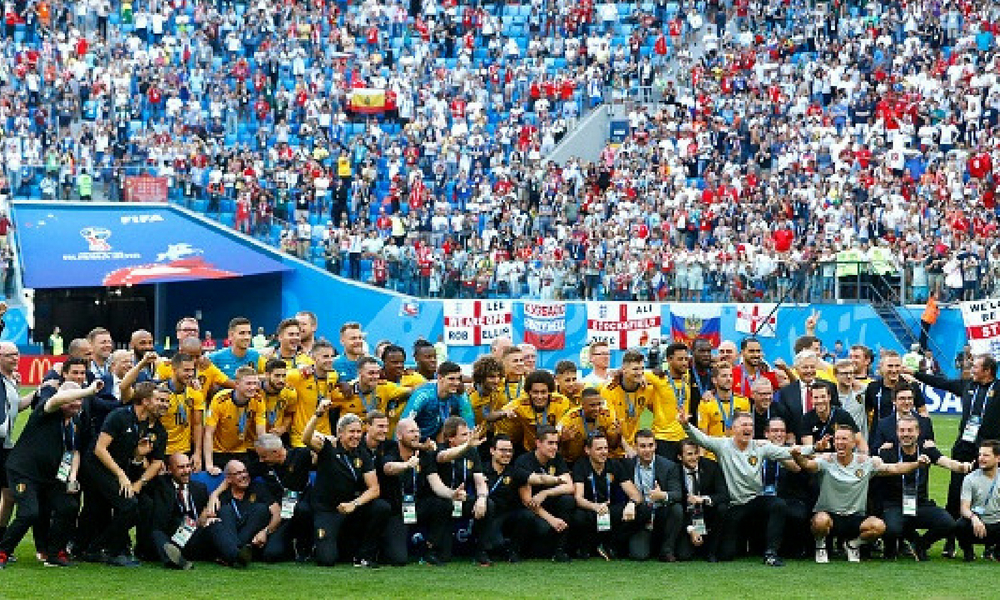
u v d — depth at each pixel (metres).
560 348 62.88
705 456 25.33
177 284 65.62
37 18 71.94
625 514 24.58
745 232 64.81
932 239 62.06
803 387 26.28
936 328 60.19
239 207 64.75
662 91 73.56
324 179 66.81
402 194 67.69
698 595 22.05
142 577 22.64
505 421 25.50
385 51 75.56
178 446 24.56
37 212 62.69
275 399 24.86
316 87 73.00
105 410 23.62
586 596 21.84
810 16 74.62
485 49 76.44
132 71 70.62
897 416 25.50
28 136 65.50
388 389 25.73
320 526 23.95
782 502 24.94
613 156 69.50
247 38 74.31
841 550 25.95
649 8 77.06
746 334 61.47
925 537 25.48
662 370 26.30
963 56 70.69
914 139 68.62
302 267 64.12
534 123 72.75
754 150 69.25
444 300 63.53
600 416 25.22
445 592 21.95
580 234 65.44
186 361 24.38
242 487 23.95
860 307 60.59
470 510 24.62
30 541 25.97
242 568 23.56
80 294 66.38
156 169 64.69
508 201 67.44
